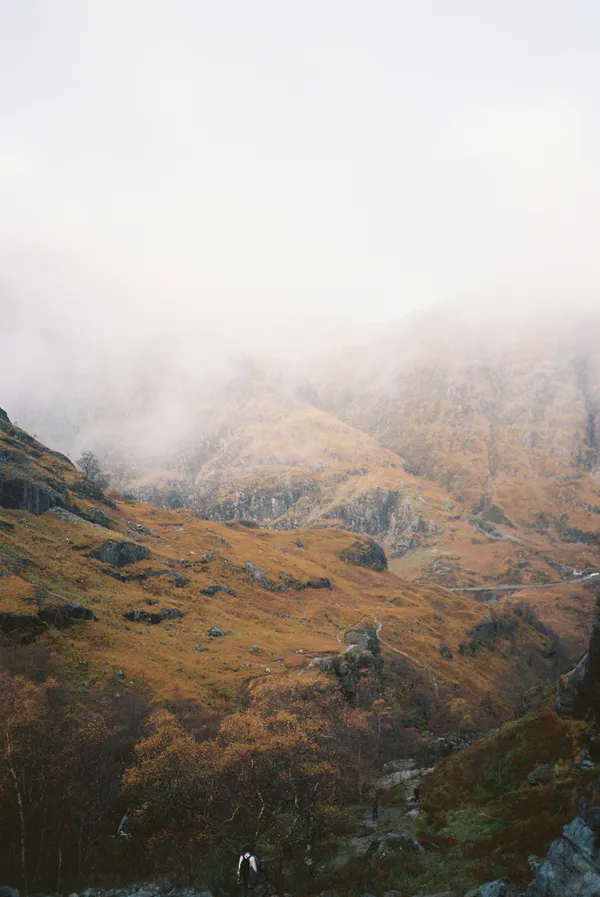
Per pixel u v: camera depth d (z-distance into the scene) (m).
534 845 40.38
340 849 49.22
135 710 80.88
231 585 187.38
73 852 53.09
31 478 171.62
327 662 130.88
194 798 47.53
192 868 47.84
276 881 42.16
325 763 49.25
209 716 93.00
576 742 60.16
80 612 120.56
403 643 186.62
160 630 135.50
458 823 50.78
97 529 167.50
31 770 50.44
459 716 142.12
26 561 133.62
